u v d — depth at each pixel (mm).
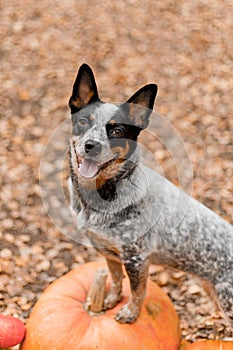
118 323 4645
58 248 6395
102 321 4660
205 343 4820
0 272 6117
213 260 4688
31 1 9617
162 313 4809
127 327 4625
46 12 9453
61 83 8398
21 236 6500
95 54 8844
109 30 9227
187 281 6062
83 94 4309
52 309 4773
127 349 4523
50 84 8375
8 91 8195
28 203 6832
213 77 8570
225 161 7430
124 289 5004
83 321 4668
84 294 4938
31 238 6492
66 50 8883
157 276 6109
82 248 6414
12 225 6609
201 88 8398
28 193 6938
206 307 5820
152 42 9078
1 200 6867
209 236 4672
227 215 6809
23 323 5121
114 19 9406
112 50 8922
